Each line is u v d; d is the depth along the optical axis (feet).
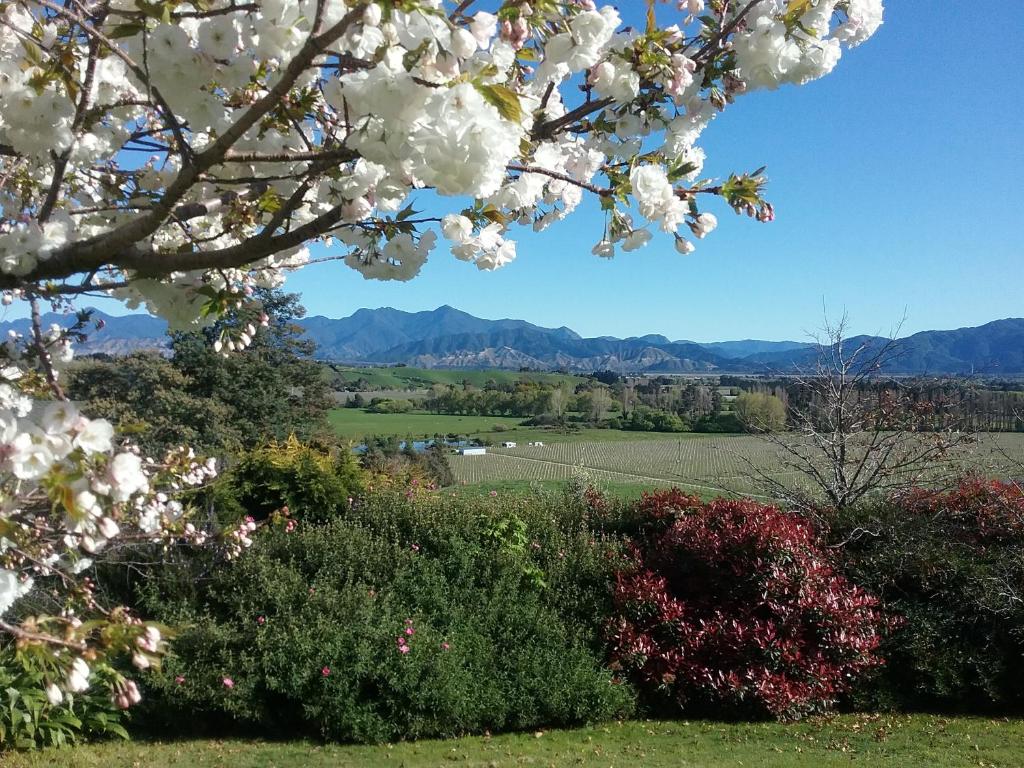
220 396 63.87
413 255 6.69
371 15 4.31
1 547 6.32
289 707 18.92
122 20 5.63
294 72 4.63
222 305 6.84
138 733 18.35
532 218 7.97
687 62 6.06
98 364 54.29
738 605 22.44
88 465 4.61
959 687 21.29
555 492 32.71
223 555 21.35
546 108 6.57
